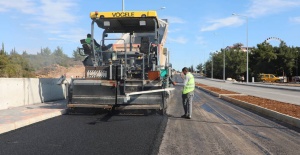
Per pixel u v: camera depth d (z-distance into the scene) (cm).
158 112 1201
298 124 1041
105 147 718
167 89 1146
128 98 1092
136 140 790
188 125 1030
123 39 1313
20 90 1409
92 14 1213
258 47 8456
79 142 761
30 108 1301
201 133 905
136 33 1323
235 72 9188
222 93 2648
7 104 1308
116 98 1135
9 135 829
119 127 955
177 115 1253
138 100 1141
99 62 1270
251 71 8812
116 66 1149
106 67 1153
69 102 1155
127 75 1217
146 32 1323
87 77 1162
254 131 955
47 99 1661
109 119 1103
